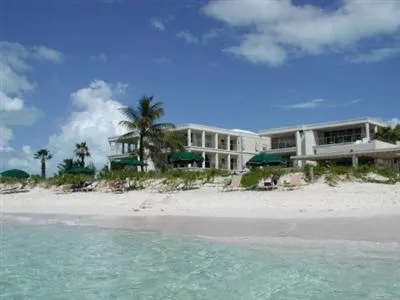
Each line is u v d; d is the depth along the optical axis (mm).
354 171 29719
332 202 21875
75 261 11875
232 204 23875
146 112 45688
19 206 31484
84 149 83938
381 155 46969
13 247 14328
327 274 9258
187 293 8484
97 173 39969
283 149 71625
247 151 75938
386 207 19250
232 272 9820
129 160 41219
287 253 11477
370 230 13891
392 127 65438
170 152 48906
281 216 18750
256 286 8711
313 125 68625
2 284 9641
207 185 32094
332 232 14039
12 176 39688
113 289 8984
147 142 45844
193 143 69938
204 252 12180
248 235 14562
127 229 17547
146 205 25312
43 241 15484
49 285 9477
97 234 16656
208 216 20219
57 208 28688
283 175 29922
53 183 40281
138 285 9188
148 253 12461
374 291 8023
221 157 73938
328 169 29531
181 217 20328
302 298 7859
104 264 11359
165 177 34094
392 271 9289
